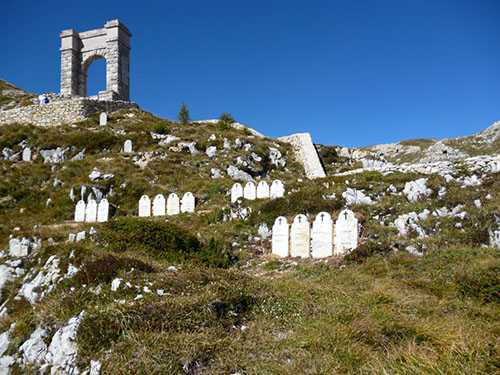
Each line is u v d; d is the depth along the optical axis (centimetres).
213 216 1770
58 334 550
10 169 2589
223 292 685
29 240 1174
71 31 4088
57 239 1238
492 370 429
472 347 479
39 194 2336
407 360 463
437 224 1217
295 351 535
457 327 574
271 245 1460
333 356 508
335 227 1322
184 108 3809
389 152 7406
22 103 4081
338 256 1227
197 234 1520
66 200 2233
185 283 731
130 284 686
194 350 507
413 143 7438
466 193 1327
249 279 824
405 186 1548
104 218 2030
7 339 602
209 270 835
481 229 1109
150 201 2119
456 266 890
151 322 555
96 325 534
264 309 689
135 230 1202
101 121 3369
